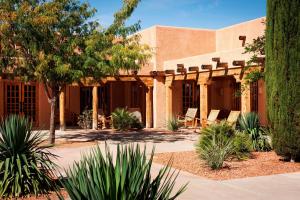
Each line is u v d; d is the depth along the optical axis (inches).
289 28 398.3
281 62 404.8
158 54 885.8
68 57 552.1
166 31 896.9
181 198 270.7
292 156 413.4
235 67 650.2
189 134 733.9
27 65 560.7
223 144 426.9
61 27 554.6
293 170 373.4
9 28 535.5
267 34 423.5
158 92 882.1
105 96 1008.2
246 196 277.3
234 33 877.8
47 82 574.9
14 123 282.8
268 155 465.1
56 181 305.6
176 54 906.7
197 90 936.9
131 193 149.9
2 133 282.4
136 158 163.5
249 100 615.2
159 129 845.8
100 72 574.2
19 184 272.8
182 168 386.9
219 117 897.5
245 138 469.1
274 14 412.8
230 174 357.7
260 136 504.7
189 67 753.6
